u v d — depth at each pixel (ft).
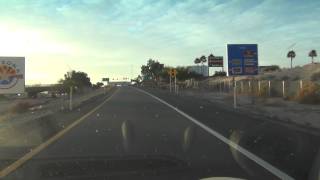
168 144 58.44
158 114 108.88
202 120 92.58
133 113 112.37
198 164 44.62
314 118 98.78
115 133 70.79
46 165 44.39
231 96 206.59
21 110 142.82
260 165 44.19
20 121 90.89
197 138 63.98
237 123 85.61
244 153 51.06
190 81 425.69
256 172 41.14
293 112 116.16
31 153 51.78
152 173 40.52
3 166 44.21
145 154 50.60
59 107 135.13
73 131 73.61
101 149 54.54
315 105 145.28
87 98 198.08
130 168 42.70
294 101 163.22
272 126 78.79
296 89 181.37
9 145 58.29
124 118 98.17
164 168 42.68
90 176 39.42
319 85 163.53
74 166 43.78
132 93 274.16
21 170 42.24
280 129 73.82
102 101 174.91
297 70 269.03
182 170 41.86
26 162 46.09
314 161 45.50
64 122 88.94
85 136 67.15
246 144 58.03
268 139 62.03
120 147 56.13
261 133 68.74
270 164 44.65
